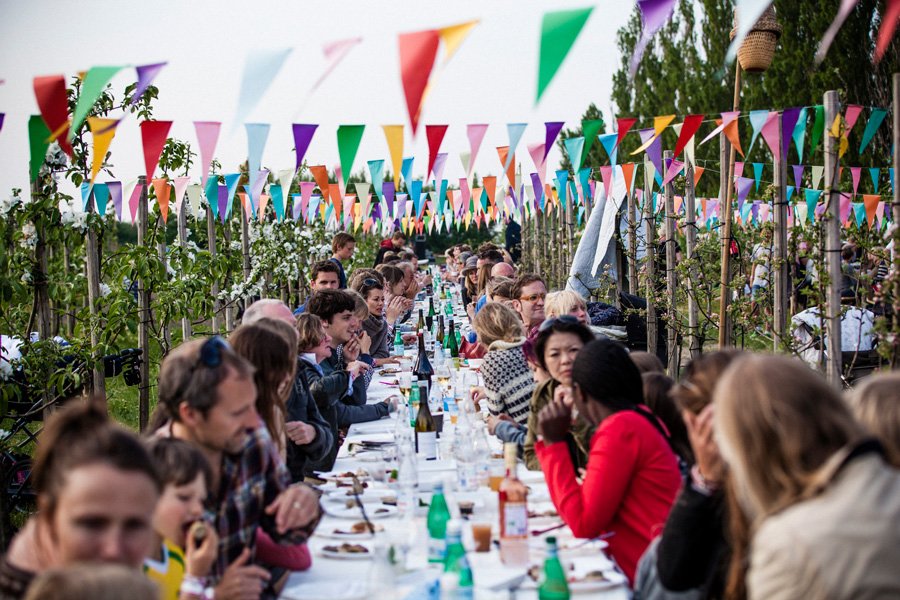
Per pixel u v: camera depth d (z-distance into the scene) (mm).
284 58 2715
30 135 3566
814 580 1698
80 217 5930
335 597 2615
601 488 3076
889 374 2299
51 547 1801
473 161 4707
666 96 20766
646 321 8445
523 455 4336
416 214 9867
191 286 7848
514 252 20625
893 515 1703
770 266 6109
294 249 11867
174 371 2680
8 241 5715
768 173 15070
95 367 5980
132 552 1749
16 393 5895
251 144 4273
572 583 2666
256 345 3535
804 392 1824
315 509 2957
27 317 6621
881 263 5332
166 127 4277
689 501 2430
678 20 21078
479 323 5539
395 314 9195
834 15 13672
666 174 7215
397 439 4012
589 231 10383
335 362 5828
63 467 1730
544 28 2473
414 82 2695
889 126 12664
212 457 2756
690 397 2449
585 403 3270
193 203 7031
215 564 2746
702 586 2459
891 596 1659
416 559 2953
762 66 5586
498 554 2945
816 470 1777
